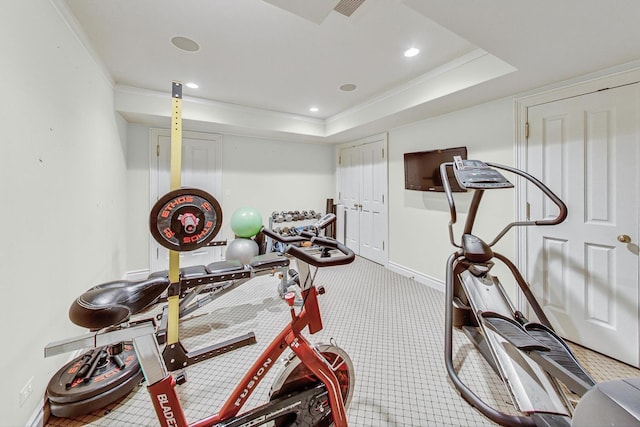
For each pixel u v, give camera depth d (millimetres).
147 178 3641
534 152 2305
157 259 3771
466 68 2289
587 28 1432
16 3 1216
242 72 2637
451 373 1572
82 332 1851
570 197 2104
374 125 3688
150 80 2816
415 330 2307
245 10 1733
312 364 1141
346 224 5051
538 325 1706
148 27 1907
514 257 2457
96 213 2266
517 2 1247
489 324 1683
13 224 1192
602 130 1935
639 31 1452
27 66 1298
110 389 1444
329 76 2730
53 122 1542
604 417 562
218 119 3539
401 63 2441
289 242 1135
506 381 1374
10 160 1174
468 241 2025
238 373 1812
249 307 2805
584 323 2051
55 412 1355
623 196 1858
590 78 1979
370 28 1918
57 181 1586
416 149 3512
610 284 1926
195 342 2141
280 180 4789
